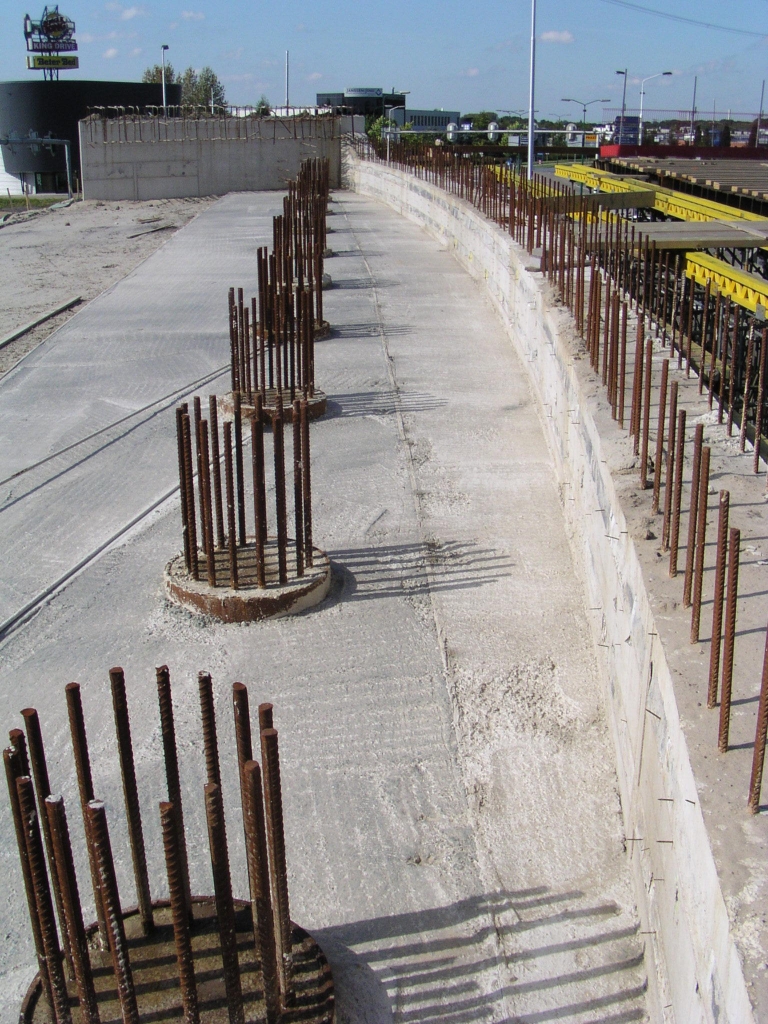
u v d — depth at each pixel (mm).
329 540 7500
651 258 9055
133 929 3672
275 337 11594
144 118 37531
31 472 9055
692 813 2924
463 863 4305
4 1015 3590
